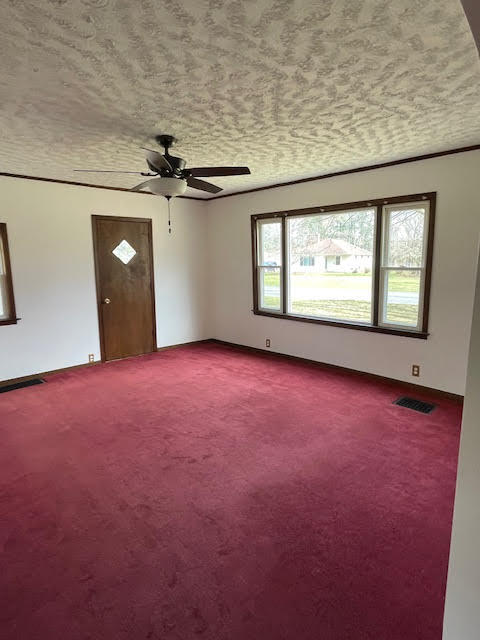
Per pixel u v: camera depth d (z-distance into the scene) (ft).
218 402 12.89
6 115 8.77
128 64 6.50
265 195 17.89
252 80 7.18
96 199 16.89
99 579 5.90
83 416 11.86
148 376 15.80
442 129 10.10
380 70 6.86
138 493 8.03
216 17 5.24
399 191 13.29
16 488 8.22
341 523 7.07
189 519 7.23
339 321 15.84
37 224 15.31
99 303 17.48
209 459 9.31
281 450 9.69
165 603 5.50
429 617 5.23
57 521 7.20
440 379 12.98
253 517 7.27
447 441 10.07
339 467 8.91
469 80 7.31
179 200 19.97
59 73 6.79
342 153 12.35
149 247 19.01
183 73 6.86
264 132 10.22
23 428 11.05
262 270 18.99
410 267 13.46
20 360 15.33
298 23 5.42
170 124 9.50
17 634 5.05
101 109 8.48
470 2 2.63
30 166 13.44
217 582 5.83
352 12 5.18
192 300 21.25
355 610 5.35
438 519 7.16
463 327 12.25
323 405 12.50
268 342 19.06
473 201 11.66
